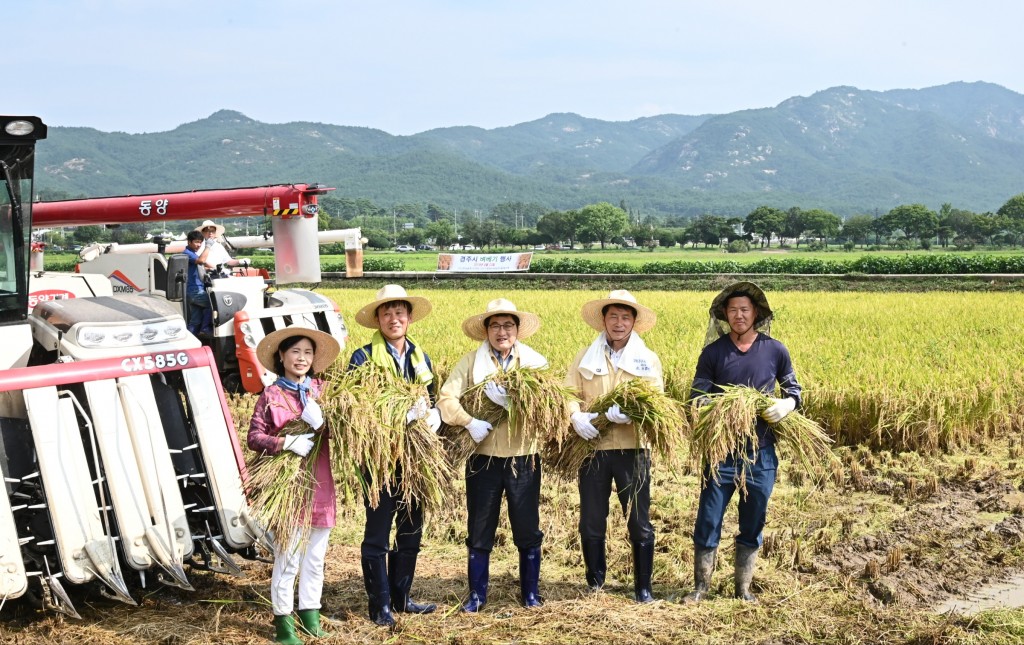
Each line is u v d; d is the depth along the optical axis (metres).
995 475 9.17
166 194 12.91
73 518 5.27
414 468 5.41
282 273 12.92
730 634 5.41
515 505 5.73
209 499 5.94
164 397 6.01
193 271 11.88
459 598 6.01
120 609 5.70
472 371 5.84
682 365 12.62
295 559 5.20
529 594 5.85
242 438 10.39
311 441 5.17
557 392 5.61
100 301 6.22
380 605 5.55
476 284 45.25
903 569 6.61
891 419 10.27
